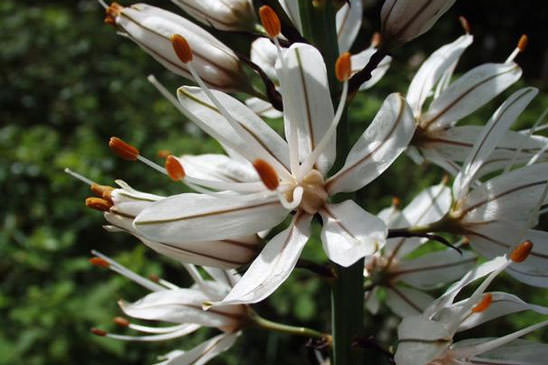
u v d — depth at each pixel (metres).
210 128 0.14
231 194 0.14
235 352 0.34
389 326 0.29
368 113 0.39
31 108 0.50
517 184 0.15
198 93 0.14
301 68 0.14
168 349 0.32
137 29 0.15
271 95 0.15
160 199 0.14
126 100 0.50
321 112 0.14
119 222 0.14
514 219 0.15
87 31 0.58
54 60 0.55
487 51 0.68
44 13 0.59
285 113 0.14
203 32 0.15
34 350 0.30
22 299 0.32
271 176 0.14
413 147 0.16
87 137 0.44
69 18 0.59
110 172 0.42
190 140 0.42
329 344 0.16
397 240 0.17
